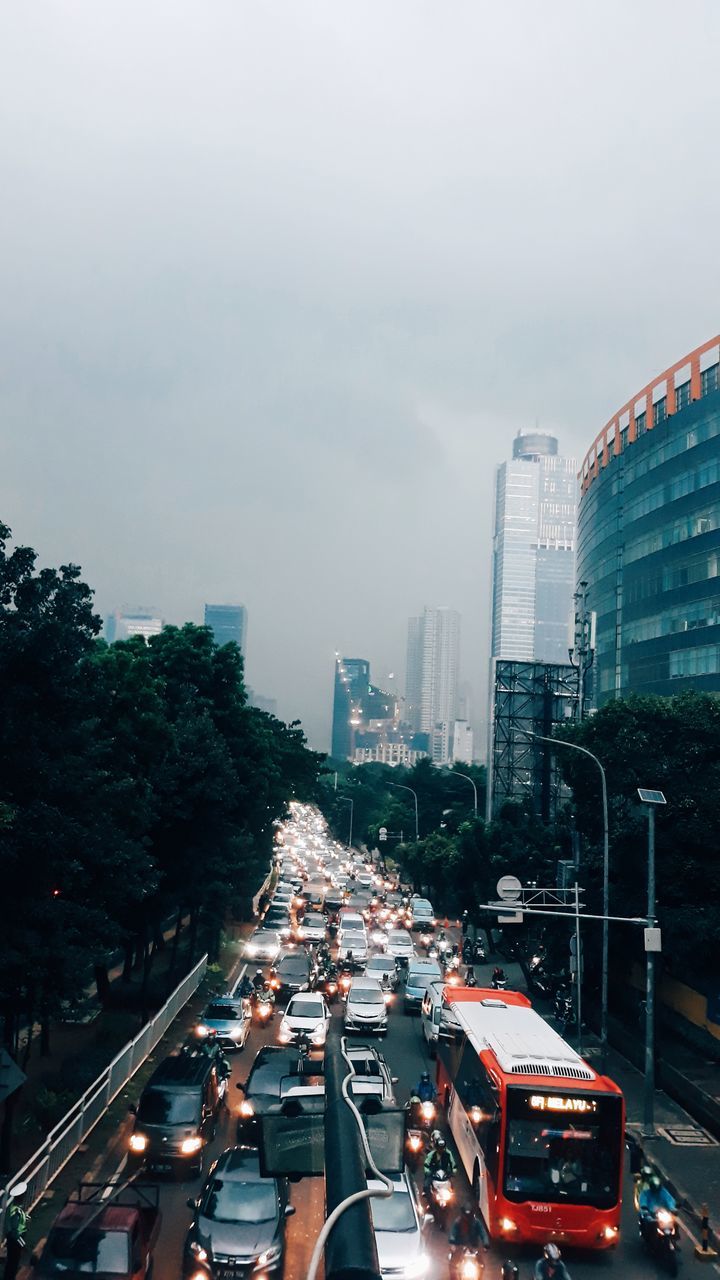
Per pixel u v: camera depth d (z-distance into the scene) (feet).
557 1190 50.26
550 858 138.72
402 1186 49.19
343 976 121.80
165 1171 56.13
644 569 228.84
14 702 55.98
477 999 77.10
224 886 107.45
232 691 128.36
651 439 229.66
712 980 99.81
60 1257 40.09
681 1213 59.72
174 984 112.47
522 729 187.93
